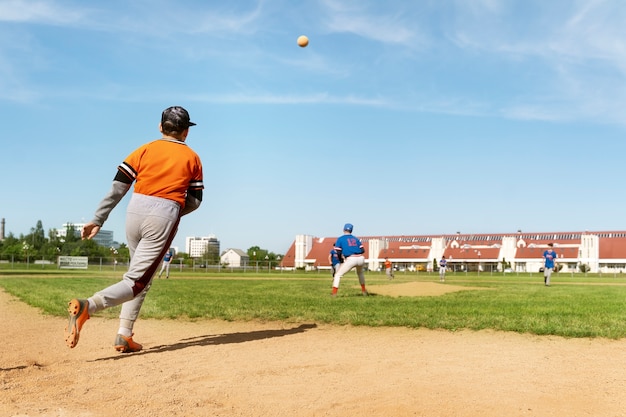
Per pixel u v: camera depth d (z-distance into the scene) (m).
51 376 4.13
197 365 4.57
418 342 5.92
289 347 5.54
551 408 3.28
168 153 5.30
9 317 8.55
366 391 3.64
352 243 12.90
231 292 14.44
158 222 5.17
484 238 82.62
